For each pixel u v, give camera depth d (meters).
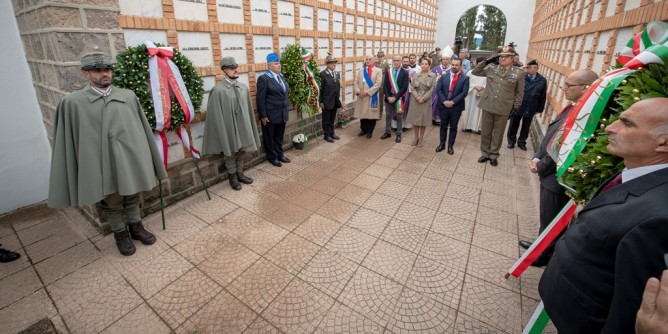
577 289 1.14
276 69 4.39
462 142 6.18
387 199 3.73
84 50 2.62
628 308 0.87
